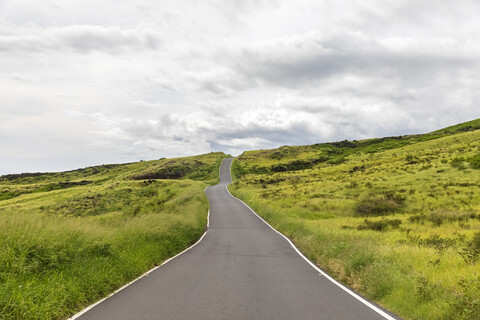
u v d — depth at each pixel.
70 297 5.74
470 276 6.59
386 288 6.60
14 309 4.64
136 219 14.85
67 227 8.70
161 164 132.38
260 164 126.06
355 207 30.28
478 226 17.94
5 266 5.80
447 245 11.05
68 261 7.22
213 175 105.12
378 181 45.75
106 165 167.12
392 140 142.88
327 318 5.16
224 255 12.66
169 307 5.72
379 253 9.18
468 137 83.62
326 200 34.75
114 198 53.91
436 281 6.53
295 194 43.62
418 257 9.03
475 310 4.73
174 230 14.88
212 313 5.37
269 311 5.50
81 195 58.72
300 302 6.11
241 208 37.72
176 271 9.36
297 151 146.00
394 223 20.39
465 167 44.56
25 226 7.45
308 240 14.51
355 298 6.46
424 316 5.16
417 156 68.75
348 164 83.19
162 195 53.78
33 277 5.91
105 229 11.03
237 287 7.34
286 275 8.88
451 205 27.27
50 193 67.44
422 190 35.12
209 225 24.59
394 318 5.20
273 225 24.27
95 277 6.79
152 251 11.02
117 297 6.45
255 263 10.84
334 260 9.81
